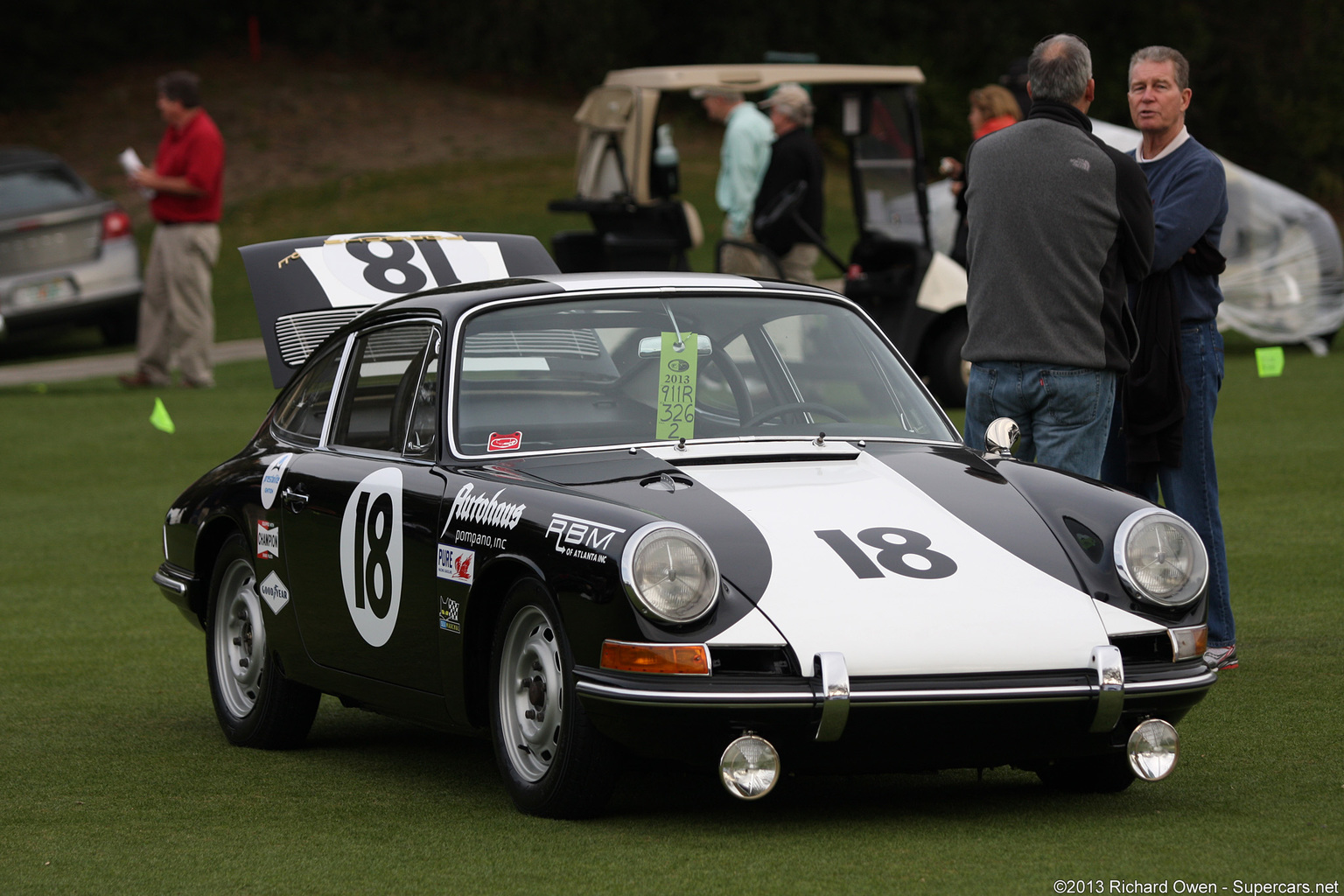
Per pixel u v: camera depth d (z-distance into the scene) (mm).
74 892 11773
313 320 19953
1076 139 16734
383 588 14742
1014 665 12086
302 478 16312
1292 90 122438
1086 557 13023
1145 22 120688
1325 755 14547
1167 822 12734
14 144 107250
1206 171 17703
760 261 42188
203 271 50625
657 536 12062
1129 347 17234
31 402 48406
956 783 14398
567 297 15672
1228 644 17781
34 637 22719
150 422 44250
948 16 125375
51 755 16422
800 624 12008
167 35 121250
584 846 12352
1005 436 15359
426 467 14719
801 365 15859
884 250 42750
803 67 42781
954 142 112625
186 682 20047
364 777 15328
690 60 124500
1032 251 16734
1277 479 31297
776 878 11406
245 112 111062
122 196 97688
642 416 14930
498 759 13555
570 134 109375
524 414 14867
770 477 13898
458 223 87938
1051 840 12305
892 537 12930
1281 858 11625
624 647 11984
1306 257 51906
